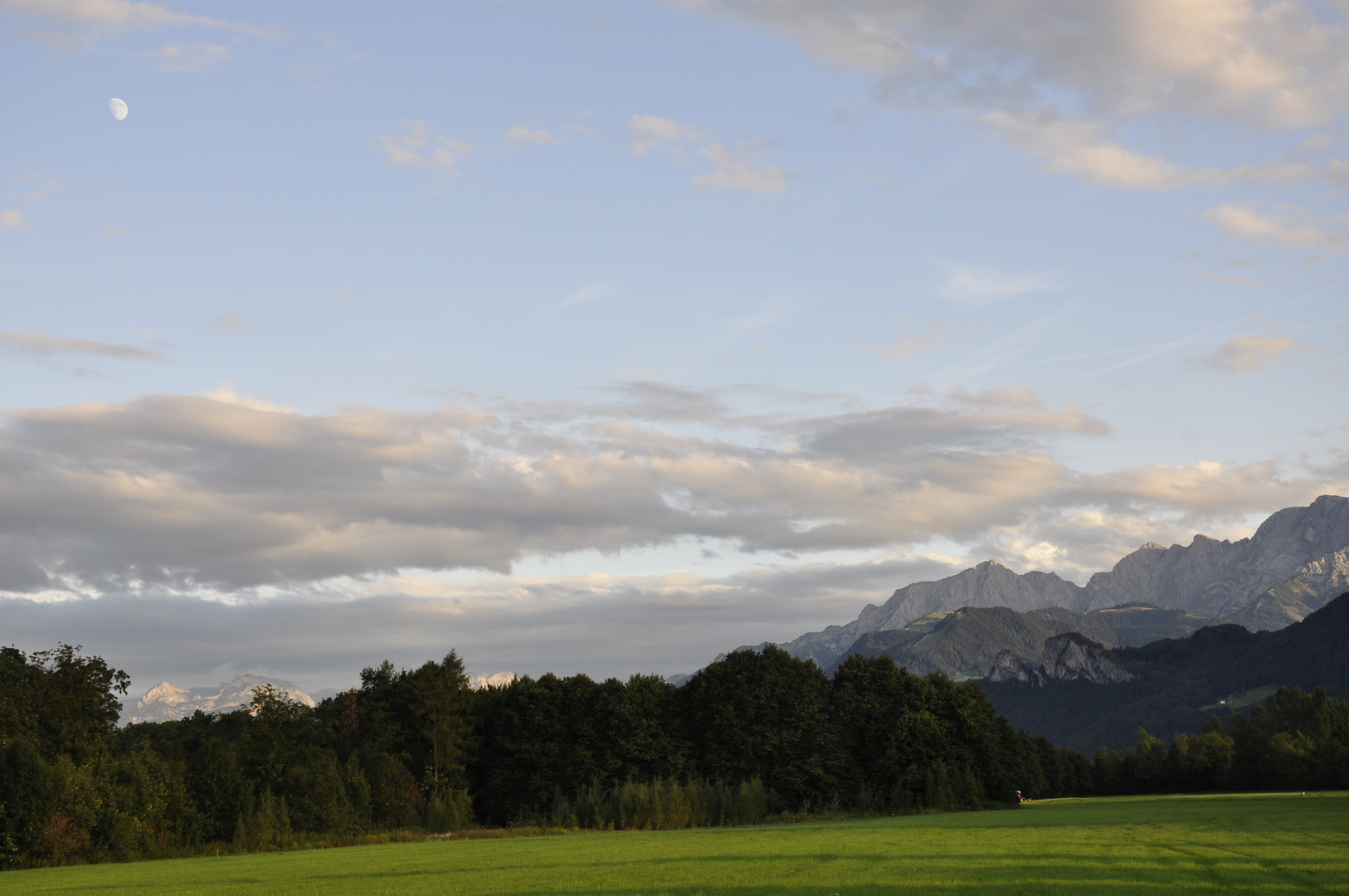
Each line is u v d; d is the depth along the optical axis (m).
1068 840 67.94
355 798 114.12
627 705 140.88
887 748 137.38
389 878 55.59
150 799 90.44
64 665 105.81
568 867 57.56
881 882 45.25
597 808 116.25
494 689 161.88
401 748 144.75
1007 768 146.88
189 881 57.69
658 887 45.56
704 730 142.88
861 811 129.75
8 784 78.38
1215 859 52.53
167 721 160.00
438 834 110.38
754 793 124.75
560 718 143.88
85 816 82.38
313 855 81.25
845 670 150.62
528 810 135.25
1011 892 40.81
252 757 111.75
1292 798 137.75
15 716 95.19
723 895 41.97
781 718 142.00
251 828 94.44
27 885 57.78
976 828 86.12
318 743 126.56
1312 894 38.78
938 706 141.75
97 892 52.12
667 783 125.06
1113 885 42.25
